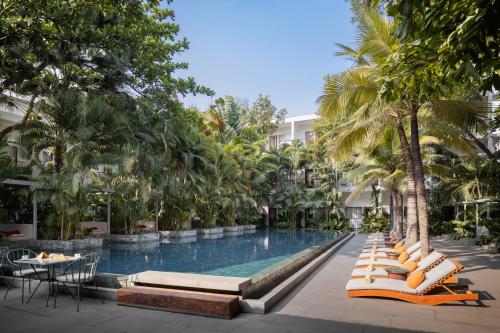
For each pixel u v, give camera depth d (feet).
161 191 66.90
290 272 30.89
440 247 52.47
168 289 20.48
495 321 17.37
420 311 18.92
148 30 43.32
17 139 60.95
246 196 98.89
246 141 112.47
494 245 47.47
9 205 59.72
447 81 16.28
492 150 73.51
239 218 108.47
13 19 34.73
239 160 97.71
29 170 54.03
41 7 31.83
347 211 114.32
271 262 42.88
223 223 96.53
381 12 32.30
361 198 112.37
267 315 18.17
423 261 23.63
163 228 77.61
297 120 129.59
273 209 124.26
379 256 32.76
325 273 30.27
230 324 16.76
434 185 83.97
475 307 19.74
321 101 34.81
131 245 61.31
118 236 64.54
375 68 33.14
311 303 20.42
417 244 32.68
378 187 99.50
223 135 107.34
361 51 32.94
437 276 20.38
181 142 74.49
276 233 93.66
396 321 17.28
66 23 33.19
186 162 72.33
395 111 35.58
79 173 49.21
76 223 54.65
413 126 32.83
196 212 86.94
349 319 17.54
